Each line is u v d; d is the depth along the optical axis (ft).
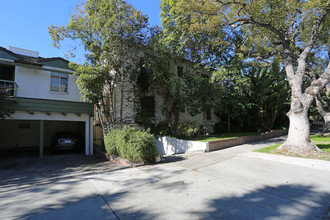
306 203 11.28
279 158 22.97
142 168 21.93
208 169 19.67
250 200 11.93
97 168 25.13
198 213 10.56
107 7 33.68
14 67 36.37
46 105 37.06
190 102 46.83
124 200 12.77
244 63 49.85
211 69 50.08
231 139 36.09
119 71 39.01
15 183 19.40
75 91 41.73
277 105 58.39
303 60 28.86
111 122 39.73
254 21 31.86
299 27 35.88
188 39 40.04
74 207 12.01
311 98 26.40
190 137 40.75
